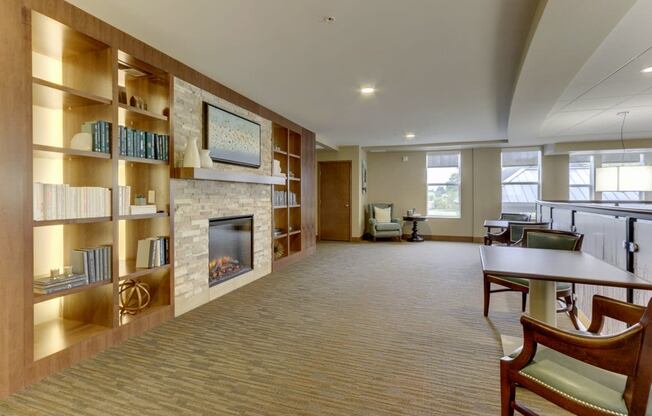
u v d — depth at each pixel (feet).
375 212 29.09
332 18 8.07
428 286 14.12
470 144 26.37
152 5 7.52
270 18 8.07
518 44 9.30
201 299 11.74
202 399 6.24
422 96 14.17
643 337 3.50
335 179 28.71
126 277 8.93
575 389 4.17
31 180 6.78
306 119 18.39
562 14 6.73
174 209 10.53
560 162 26.16
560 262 7.35
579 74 11.16
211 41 9.30
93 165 8.72
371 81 12.39
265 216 16.14
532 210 26.96
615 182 16.16
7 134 6.40
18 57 6.53
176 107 10.59
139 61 9.37
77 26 7.59
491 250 8.92
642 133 21.07
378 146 28.19
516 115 15.35
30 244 6.76
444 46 9.50
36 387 6.63
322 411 5.90
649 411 3.57
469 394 6.42
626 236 8.42
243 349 8.32
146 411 5.89
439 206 29.22
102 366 7.47
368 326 9.81
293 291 13.41
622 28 8.15
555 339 4.25
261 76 11.93
